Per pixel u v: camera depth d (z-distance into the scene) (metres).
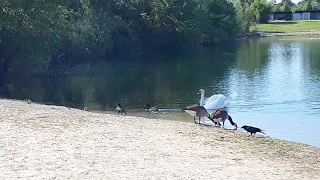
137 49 77.00
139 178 11.17
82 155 13.20
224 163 13.55
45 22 41.62
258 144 16.92
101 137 16.00
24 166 11.66
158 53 75.56
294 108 28.70
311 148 17.00
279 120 25.09
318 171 13.55
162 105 30.97
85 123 18.53
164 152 14.34
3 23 40.09
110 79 46.12
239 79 43.44
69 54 58.88
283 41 94.31
